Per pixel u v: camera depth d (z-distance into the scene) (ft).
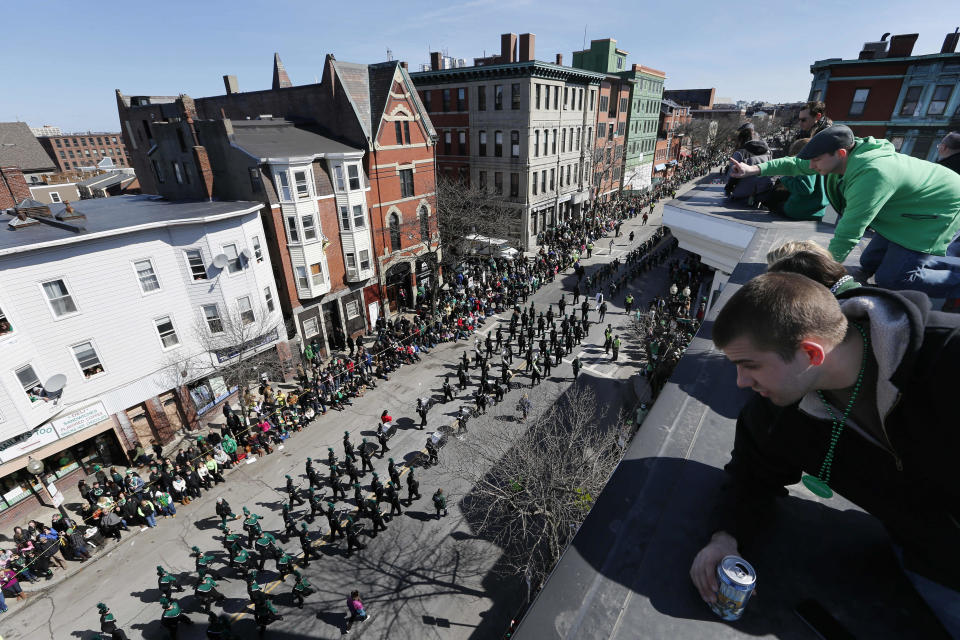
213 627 43.04
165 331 69.00
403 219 108.68
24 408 55.98
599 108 178.50
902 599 5.10
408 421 76.33
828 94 104.73
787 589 5.32
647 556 5.85
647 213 211.20
